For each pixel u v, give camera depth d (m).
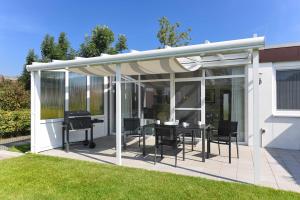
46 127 8.12
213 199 4.03
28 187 4.63
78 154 7.43
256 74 4.64
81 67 7.05
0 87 13.93
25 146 8.72
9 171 5.60
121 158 6.81
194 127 6.57
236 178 5.06
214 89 9.19
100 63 6.41
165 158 6.77
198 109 9.45
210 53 5.04
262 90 8.46
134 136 8.78
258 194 4.19
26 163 6.29
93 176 5.22
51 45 16.86
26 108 13.14
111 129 11.27
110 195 4.25
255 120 4.66
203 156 6.34
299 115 7.93
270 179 5.00
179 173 5.41
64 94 8.88
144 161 6.48
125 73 8.91
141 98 10.80
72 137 9.08
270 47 8.33
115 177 5.14
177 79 9.82
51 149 8.20
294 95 8.17
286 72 8.30
